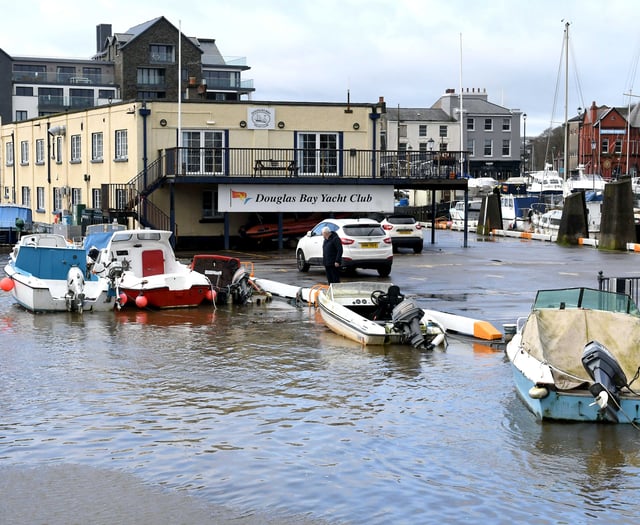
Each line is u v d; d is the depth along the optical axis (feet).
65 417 38.83
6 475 31.94
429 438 35.88
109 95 349.61
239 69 353.10
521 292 75.97
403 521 27.96
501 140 350.64
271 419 38.58
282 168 124.06
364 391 43.27
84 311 69.51
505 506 29.09
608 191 130.21
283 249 125.80
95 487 30.83
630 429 36.81
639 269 96.02
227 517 28.37
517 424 37.55
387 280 85.30
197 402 41.32
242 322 64.13
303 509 28.94
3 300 77.10
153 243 74.43
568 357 41.55
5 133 189.16
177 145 120.67
